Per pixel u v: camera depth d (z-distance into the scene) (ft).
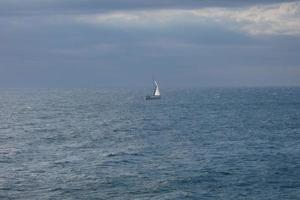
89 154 215.72
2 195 142.41
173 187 151.53
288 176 166.91
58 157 207.72
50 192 145.59
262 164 188.75
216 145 243.19
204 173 171.53
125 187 151.43
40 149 232.12
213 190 148.66
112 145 246.27
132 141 262.06
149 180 160.66
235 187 152.25
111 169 179.93
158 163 191.72
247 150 225.56
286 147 234.79
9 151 224.74
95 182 157.89
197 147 236.02
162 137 279.49
